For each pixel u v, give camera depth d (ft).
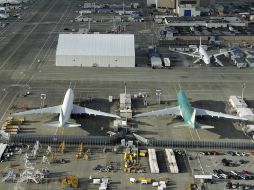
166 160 360.89
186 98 451.94
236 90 513.86
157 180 330.34
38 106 455.63
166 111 428.56
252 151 379.35
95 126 416.67
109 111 449.06
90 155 365.81
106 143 382.63
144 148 378.94
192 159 363.15
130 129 411.75
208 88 517.55
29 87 506.89
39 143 381.40
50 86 512.22
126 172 341.21
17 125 410.72
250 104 473.26
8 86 508.53
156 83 529.86
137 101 476.13
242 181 333.42
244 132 410.72
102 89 506.89
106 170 342.44
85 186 321.52
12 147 374.43
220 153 373.81
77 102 468.75
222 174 338.54
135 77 549.13
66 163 352.49
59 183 324.39
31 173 329.52
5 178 326.65
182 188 321.73
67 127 411.75
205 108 460.55
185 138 397.19
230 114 448.24
